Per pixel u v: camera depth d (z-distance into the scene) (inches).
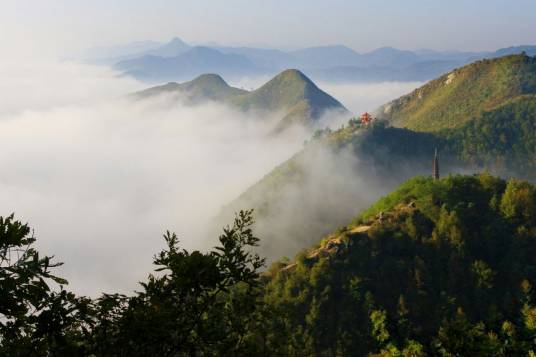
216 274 461.1
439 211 4495.6
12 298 376.5
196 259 457.1
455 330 615.8
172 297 464.8
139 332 427.8
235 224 489.1
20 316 389.4
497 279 3843.5
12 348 390.9
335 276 3969.0
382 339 3299.7
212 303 467.8
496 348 618.5
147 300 454.9
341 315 3614.7
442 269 4023.1
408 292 3791.8
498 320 3181.6
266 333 485.1
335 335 3499.0
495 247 4128.9
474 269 3850.9
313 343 3417.8
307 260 4229.8
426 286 3841.0
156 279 468.8
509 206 4335.6
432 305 3644.2
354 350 3408.0
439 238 4207.7
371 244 4291.3
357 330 3501.5
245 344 471.8
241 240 484.4
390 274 3976.4
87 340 425.4
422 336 3221.0
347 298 3762.3
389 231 4397.1
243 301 483.8
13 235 385.7
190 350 447.2
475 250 4101.9
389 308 3666.3
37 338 402.9
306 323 3609.7
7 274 374.0
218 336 458.0
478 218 4414.4
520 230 4116.6
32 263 383.2
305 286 3937.0
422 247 4212.6
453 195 4687.5
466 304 3622.0
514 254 3986.2
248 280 474.6
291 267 4308.6
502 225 4271.7
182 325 450.0
